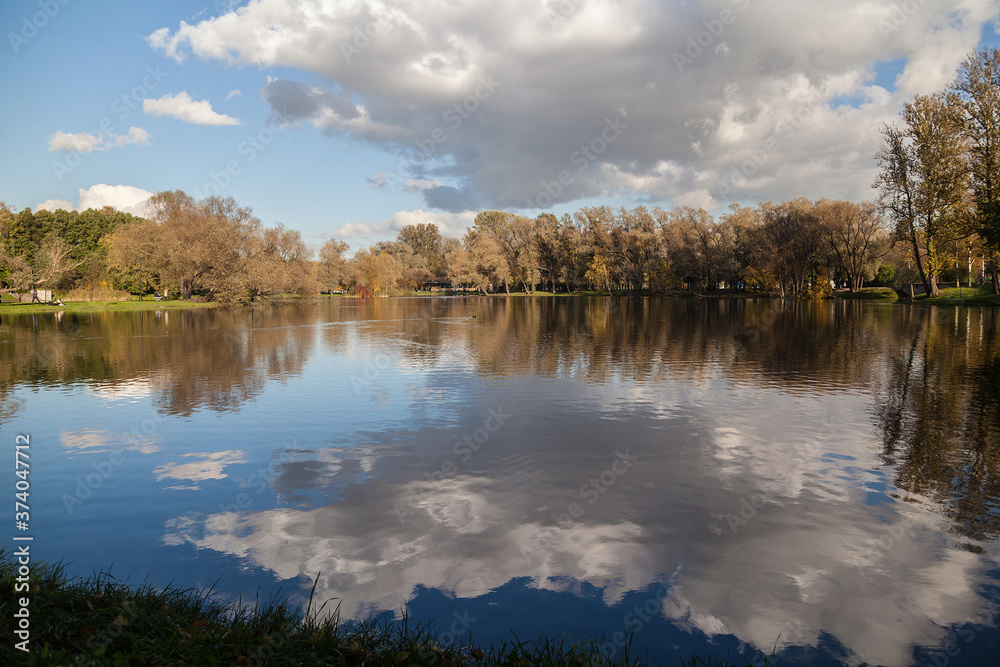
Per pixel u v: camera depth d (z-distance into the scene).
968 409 12.92
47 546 6.60
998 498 7.81
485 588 5.55
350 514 7.45
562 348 25.70
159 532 6.97
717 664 4.38
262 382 17.39
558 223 110.56
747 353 23.14
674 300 80.94
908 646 4.70
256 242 68.44
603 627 4.93
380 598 5.36
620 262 97.12
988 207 41.31
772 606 5.26
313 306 72.06
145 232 68.75
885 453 9.85
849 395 14.65
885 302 61.38
